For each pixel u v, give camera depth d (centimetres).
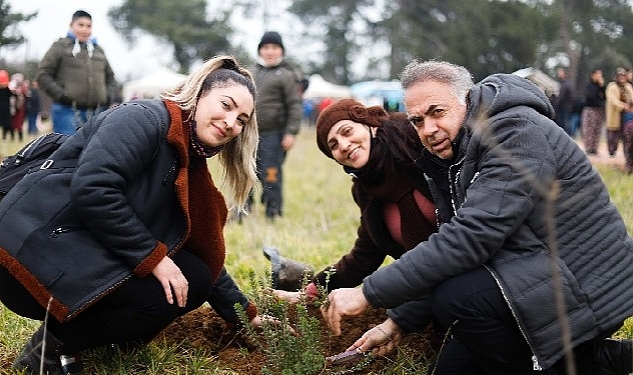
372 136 304
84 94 661
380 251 337
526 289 244
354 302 257
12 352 307
